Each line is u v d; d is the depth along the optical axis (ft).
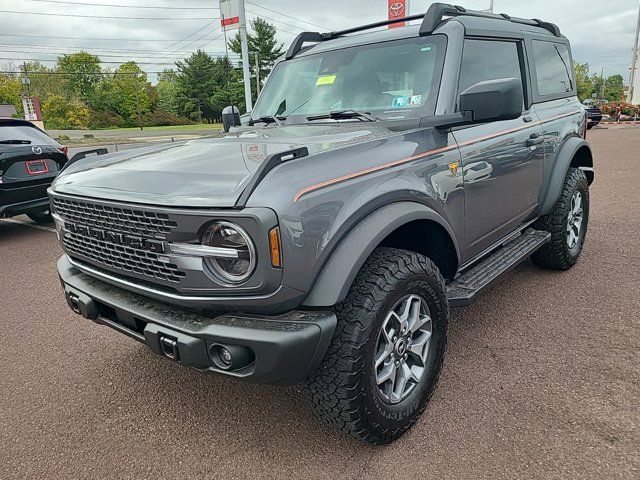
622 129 81.20
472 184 9.89
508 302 13.21
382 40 10.93
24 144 22.36
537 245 12.87
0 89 284.82
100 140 126.00
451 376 9.84
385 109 10.12
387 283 7.39
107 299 8.06
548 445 7.77
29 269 18.71
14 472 7.89
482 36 10.98
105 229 7.77
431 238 9.35
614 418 8.31
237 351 6.52
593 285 14.10
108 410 9.48
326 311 6.89
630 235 18.95
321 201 6.74
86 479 7.68
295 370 6.54
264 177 6.55
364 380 7.20
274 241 6.25
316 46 12.51
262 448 8.18
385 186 7.63
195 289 6.75
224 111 14.12
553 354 10.48
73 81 327.26
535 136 12.42
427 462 7.59
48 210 23.73
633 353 10.36
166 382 10.38
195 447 8.30
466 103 8.46
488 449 7.77
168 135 146.72
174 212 6.53
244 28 48.75
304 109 11.38
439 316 8.59
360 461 7.73
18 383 10.59
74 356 11.69
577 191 14.82
